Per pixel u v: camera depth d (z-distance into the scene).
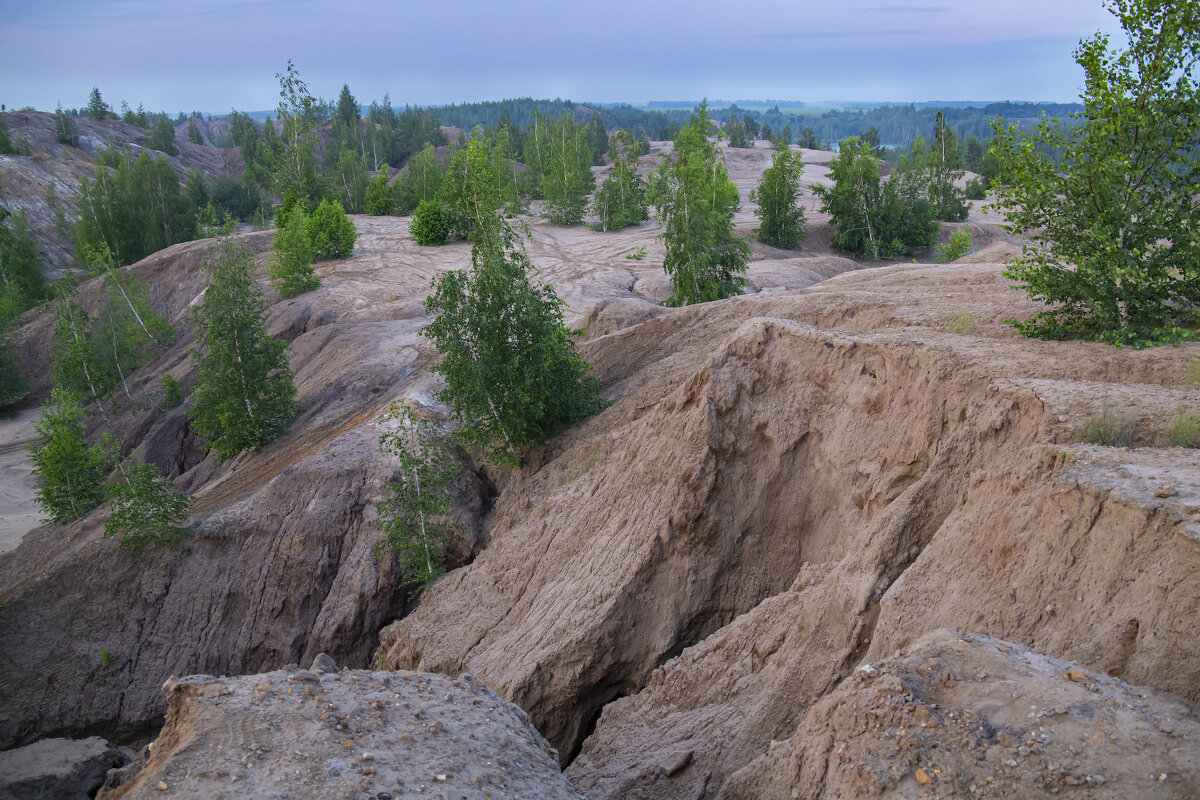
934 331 14.49
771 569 13.53
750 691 10.77
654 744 11.16
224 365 29.92
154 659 20.28
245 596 20.72
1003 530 8.35
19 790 16.94
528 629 14.53
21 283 67.19
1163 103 11.81
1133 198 12.21
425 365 33.06
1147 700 5.93
